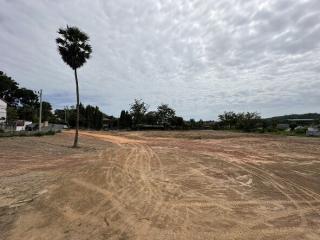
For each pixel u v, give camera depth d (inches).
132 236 195.5
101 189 318.7
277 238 196.5
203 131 2190.0
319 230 212.7
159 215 237.8
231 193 315.3
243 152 733.9
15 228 209.3
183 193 309.1
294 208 266.4
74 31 836.6
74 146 850.8
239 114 2541.8
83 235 197.0
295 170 477.1
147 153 677.3
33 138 1029.8
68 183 343.6
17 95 3159.5
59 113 3986.2
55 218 228.5
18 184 339.3
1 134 1055.6
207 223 221.5
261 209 260.5
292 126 2282.2
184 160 560.4
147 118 2901.1
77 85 884.0
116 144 1008.2
